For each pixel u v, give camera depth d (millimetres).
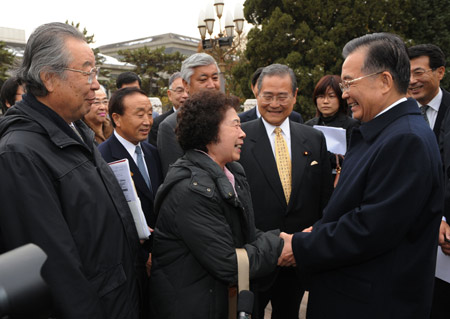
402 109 1491
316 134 2395
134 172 2225
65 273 1164
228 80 16906
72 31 1358
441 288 2160
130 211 1601
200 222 1406
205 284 1447
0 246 1193
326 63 14227
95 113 2916
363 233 1402
